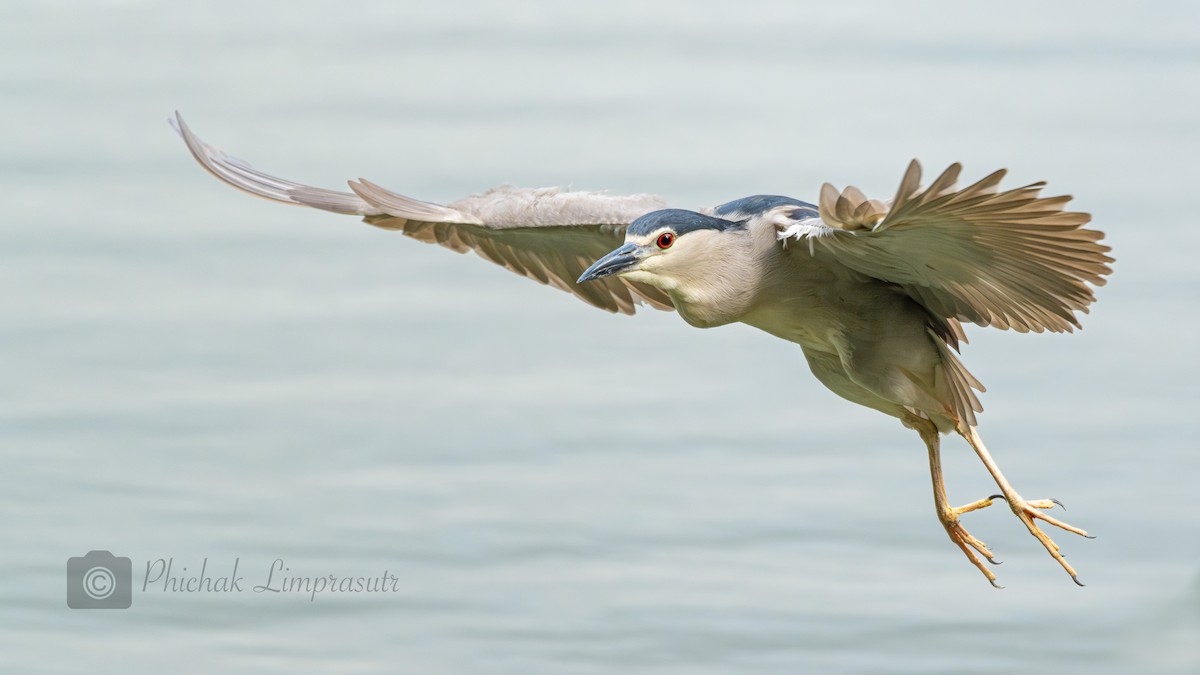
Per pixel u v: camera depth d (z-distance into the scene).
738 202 12.74
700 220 12.19
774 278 12.29
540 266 13.92
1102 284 10.99
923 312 12.27
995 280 11.46
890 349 12.27
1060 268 11.04
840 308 12.30
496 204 13.33
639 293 13.95
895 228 10.91
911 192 10.12
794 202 12.44
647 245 12.11
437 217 13.12
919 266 11.58
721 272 12.16
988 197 10.28
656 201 13.22
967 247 11.12
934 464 12.77
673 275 12.16
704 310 12.24
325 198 13.27
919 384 12.40
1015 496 12.30
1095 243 10.66
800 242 12.01
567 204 13.20
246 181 13.02
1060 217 10.49
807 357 13.05
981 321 12.01
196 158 12.82
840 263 11.98
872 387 12.41
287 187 13.24
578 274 13.86
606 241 13.33
